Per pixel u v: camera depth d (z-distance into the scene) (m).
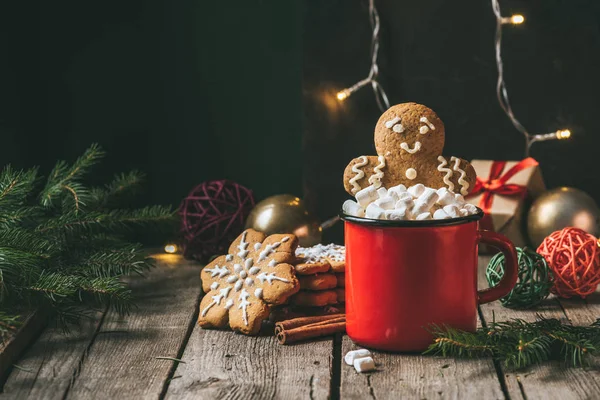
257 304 0.69
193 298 0.78
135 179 0.92
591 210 0.88
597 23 0.96
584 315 0.73
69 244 0.80
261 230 0.87
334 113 1.00
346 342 0.67
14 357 0.65
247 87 1.03
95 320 0.73
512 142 0.99
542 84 0.98
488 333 0.65
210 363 0.64
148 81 1.02
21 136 1.01
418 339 0.63
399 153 0.66
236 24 1.02
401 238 0.62
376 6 0.98
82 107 1.02
